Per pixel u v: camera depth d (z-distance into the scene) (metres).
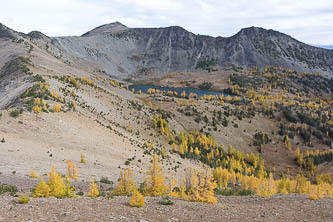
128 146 75.56
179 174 68.06
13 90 111.56
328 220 16.52
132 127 146.25
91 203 16.59
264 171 167.62
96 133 71.12
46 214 13.27
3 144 42.00
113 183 34.22
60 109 74.38
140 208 16.27
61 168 37.09
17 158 37.12
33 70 160.00
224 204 20.73
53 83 129.00
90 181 32.16
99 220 13.06
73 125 67.44
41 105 71.38
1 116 55.19
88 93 158.75
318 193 25.97
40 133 54.75
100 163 48.16
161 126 166.00
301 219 16.58
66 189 19.47
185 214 15.85
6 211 13.18
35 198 17.02
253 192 32.94
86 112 103.25
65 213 13.59
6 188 20.97
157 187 23.31
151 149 94.56
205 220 14.98
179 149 133.62
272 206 20.27
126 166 52.00
